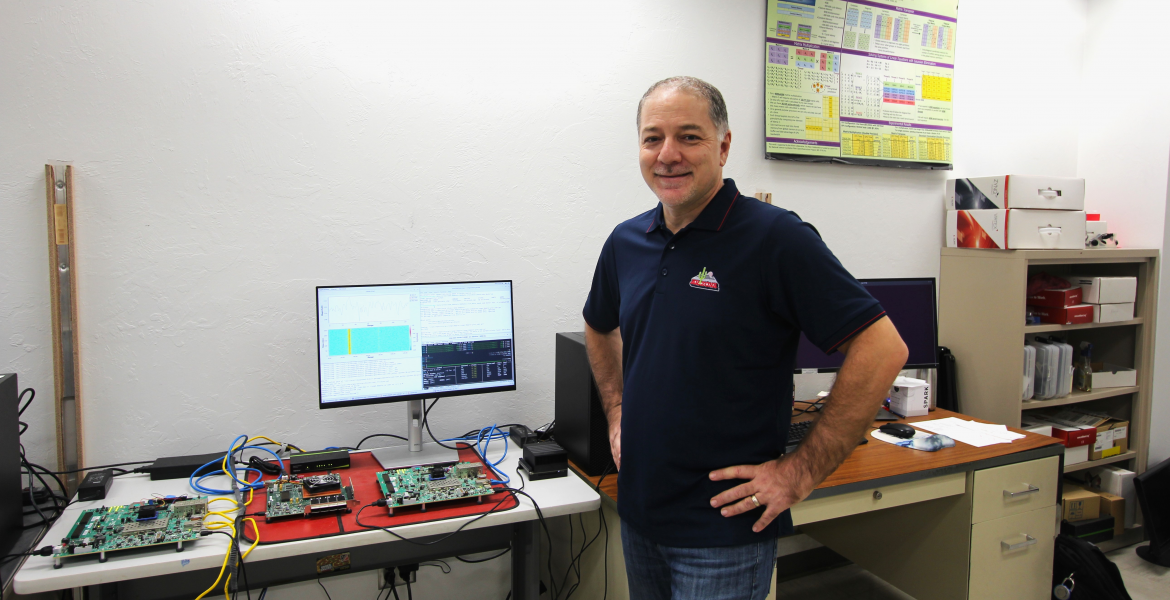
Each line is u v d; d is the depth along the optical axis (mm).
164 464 1619
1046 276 2736
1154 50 2785
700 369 1188
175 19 1659
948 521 1947
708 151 1191
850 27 2520
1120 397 2906
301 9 1773
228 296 1752
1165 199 2742
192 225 1705
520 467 1710
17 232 1571
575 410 1794
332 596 1960
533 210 2080
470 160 1985
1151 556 2637
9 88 1538
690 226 1235
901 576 2125
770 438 1224
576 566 1925
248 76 1733
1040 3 2949
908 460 1839
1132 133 2869
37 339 1604
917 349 2299
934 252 2807
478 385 1834
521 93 2037
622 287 1388
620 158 2199
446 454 1813
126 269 1655
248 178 1749
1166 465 2729
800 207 2521
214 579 1456
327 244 1840
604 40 2146
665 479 1224
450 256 1981
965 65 2803
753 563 1203
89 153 1606
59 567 1157
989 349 2594
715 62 2328
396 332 1738
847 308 1109
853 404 1116
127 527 1283
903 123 2646
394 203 1903
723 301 1176
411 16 1891
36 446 1612
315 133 1807
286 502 1423
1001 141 2918
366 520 1373
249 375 1789
